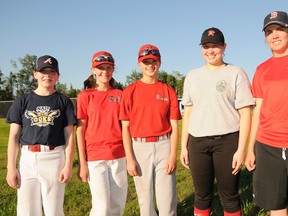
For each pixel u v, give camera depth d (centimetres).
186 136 414
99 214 393
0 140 1374
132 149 404
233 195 388
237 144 375
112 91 423
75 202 548
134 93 402
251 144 375
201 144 384
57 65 385
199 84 389
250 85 386
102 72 414
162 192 399
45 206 367
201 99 385
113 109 411
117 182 409
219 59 384
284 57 348
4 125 1919
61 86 6981
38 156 361
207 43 377
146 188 399
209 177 397
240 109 377
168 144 401
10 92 7856
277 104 341
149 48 399
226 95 375
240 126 375
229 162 376
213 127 375
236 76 376
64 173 370
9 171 362
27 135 365
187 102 407
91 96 412
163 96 402
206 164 390
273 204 351
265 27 350
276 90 342
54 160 368
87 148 407
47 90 380
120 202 413
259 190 359
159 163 398
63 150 378
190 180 661
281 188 346
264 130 353
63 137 380
